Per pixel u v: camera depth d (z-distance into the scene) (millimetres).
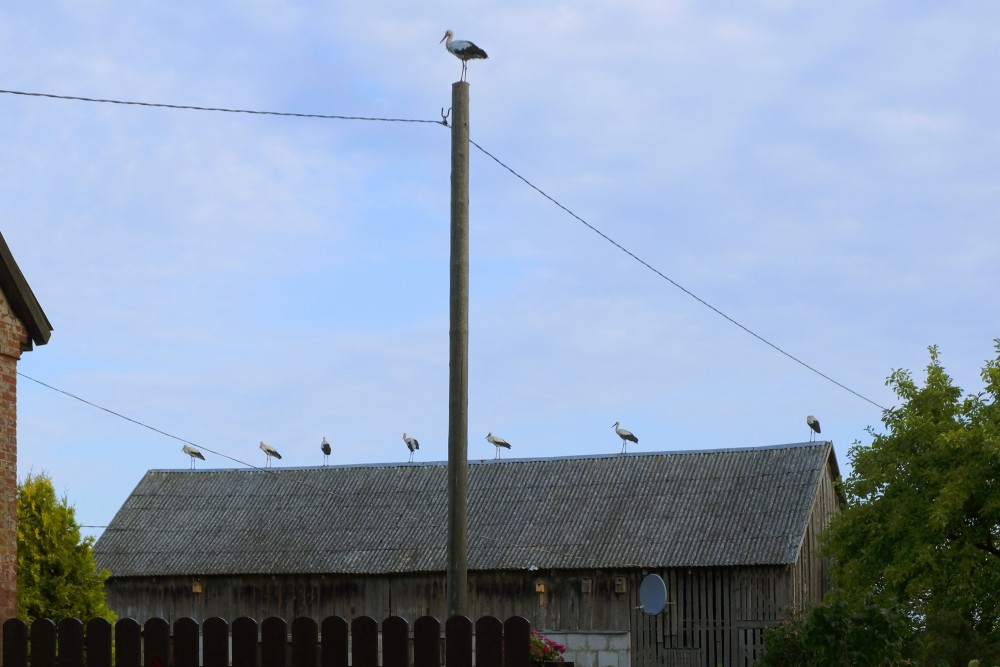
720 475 42375
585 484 43719
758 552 38094
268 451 49906
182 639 12242
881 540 27484
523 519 42500
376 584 42031
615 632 39125
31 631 12672
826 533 29828
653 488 42562
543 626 40000
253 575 43344
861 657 16266
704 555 38625
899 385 29047
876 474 27984
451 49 14227
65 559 29578
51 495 29969
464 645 11555
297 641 11969
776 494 40594
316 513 45594
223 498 47562
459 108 14359
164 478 49406
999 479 25906
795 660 17359
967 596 26031
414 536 42969
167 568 44125
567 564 39844
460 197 14188
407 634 11711
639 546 39812
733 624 37719
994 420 26859
